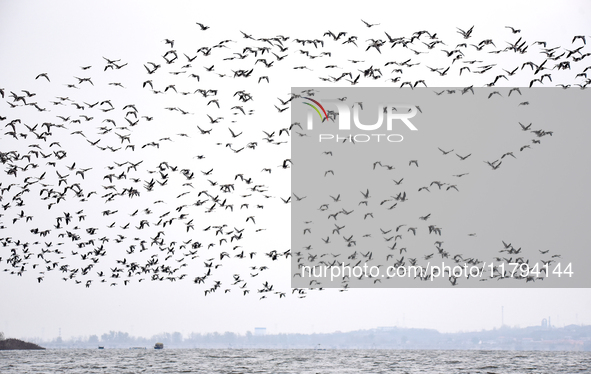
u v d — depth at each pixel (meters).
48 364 110.94
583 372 94.75
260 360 129.75
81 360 124.62
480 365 110.69
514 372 94.44
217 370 97.25
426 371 95.69
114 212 83.06
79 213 80.38
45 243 86.94
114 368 101.00
